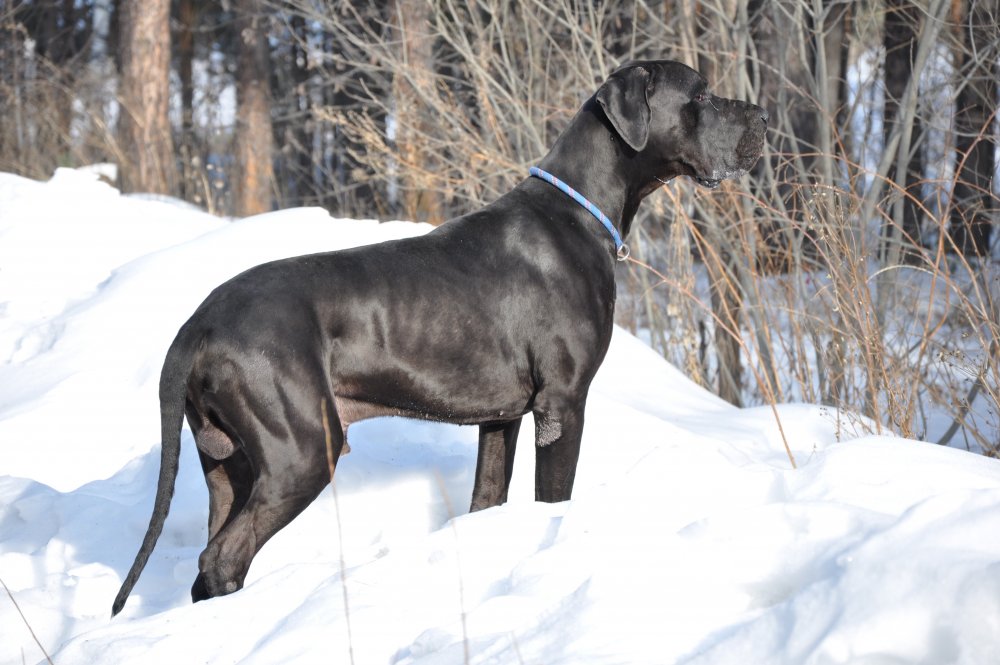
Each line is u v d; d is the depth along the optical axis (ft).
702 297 43.37
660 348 43.37
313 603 13.87
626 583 12.50
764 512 13.08
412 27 49.67
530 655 11.51
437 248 19.10
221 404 17.01
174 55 119.96
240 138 78.89
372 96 49.85
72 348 31.27
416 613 13.43
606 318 20.22
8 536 22.02
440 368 18.66
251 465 17.29
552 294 19.43
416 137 45.93
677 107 20.81
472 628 12.47
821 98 36.63
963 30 39.50
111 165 67.72
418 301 18.39
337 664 12.46
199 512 22.61
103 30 122.21
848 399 31.60
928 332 30.45
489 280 19.10
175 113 114.21
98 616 18.90
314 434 17.07
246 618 14.40
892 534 11.39
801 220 41.34
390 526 21.90
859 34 38.40
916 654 10.04
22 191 42.83
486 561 14.46
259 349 16.81
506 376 19.31
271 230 33.96
